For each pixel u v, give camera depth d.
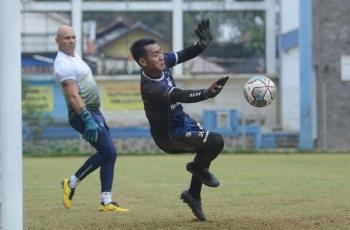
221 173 44.38
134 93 103.06
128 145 88.69
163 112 20.30
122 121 102.56
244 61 106.75
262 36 107.00
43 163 59.59
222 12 106.88
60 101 100.44
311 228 20.34
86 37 105.12
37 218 23.72
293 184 35.75
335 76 86.25
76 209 26.39
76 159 67.12
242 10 107.00
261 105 21.22
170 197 30.23
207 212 24.52
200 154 20.84
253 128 86.06
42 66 103.25
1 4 15.38
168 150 21.34
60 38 25.48
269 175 42.47
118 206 26.00
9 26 15.41
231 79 104.50
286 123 93.25
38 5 104.69
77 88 25.30
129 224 21.98
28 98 100.12
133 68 104.56
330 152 72.25
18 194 15.61
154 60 20.11
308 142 78.50
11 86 15.45
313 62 86.25
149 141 88.88
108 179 25.81
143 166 52.88
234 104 103.19
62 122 98.44
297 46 99.06
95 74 104.12
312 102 81.56
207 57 106.25
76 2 104.94
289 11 102.44
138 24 105.81
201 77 105.44
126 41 105.44
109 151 25.77
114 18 105.69
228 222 21.94
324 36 86.44
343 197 29.08
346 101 85.75
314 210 24.69
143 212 25.09
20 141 15.67
